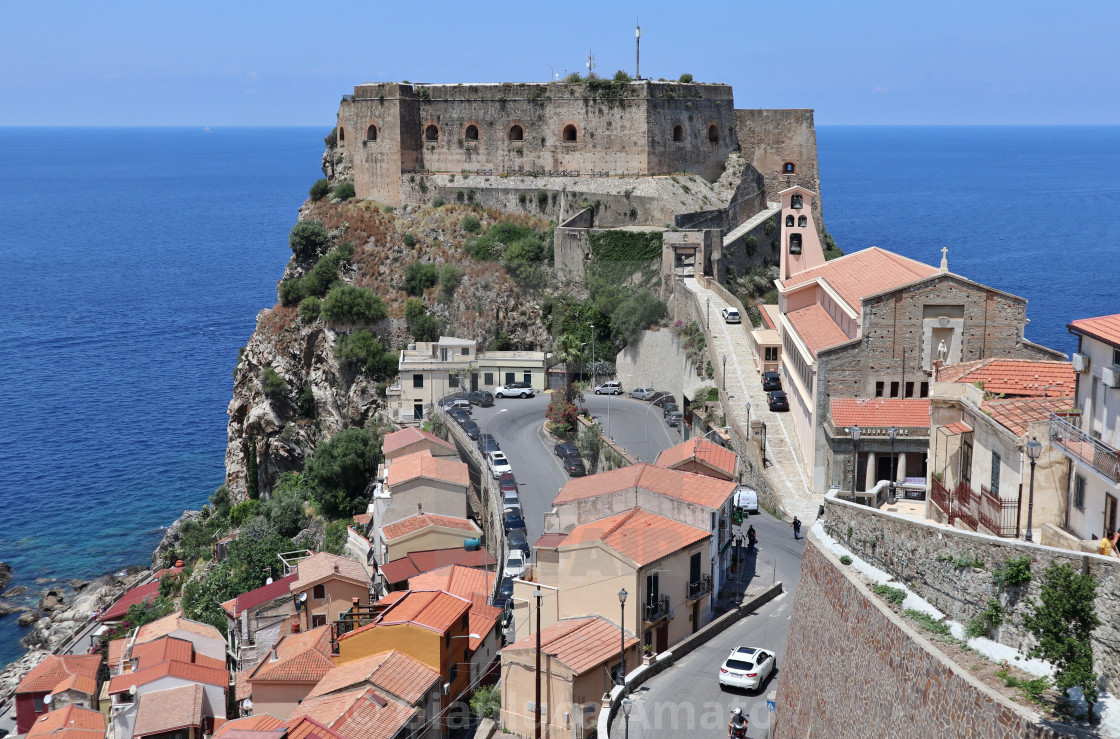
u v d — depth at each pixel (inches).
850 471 3105.3
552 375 4089.6
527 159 5994.1
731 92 6274.6
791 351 3846.0
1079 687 1205.1
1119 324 1679.4
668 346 4030.5
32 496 6107.3
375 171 6245.1
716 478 2881.4
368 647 2608.3
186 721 2928.2
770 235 5935.0
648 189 5590.6
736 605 2598.4
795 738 1654.8
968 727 1212.5
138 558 5295.3
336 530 4131.4
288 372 5452.8
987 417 1895.9
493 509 3319.4
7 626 4613.7
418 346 4370.1
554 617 2527.1
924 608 1470.2
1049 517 1717.5
